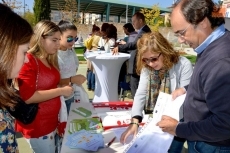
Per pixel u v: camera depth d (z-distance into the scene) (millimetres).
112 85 3973
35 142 1650
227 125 924
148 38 1553
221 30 1017
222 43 971
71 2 20312
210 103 946
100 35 6012
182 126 1085
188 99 1153
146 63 1607
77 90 2293
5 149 772
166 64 1583
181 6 1030
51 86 1686
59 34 1737
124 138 1361
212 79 927
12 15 825
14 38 799
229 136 975
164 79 1645
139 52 1609
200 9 974
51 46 1666
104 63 3775
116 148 1264
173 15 1067
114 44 4961
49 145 1711
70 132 1402
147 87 1679
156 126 1317
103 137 1369
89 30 19219
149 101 1691
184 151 2441
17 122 1615
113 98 4023
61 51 2361
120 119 1677
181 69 1626
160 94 1526
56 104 1714
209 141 1045
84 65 9000
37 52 1619
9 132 795
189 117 1166
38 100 1536
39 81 1592
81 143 1268
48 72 1652
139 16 4102
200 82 1026
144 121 1597
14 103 863
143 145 1182
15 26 811
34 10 18297
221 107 914
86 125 1496
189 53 13086
